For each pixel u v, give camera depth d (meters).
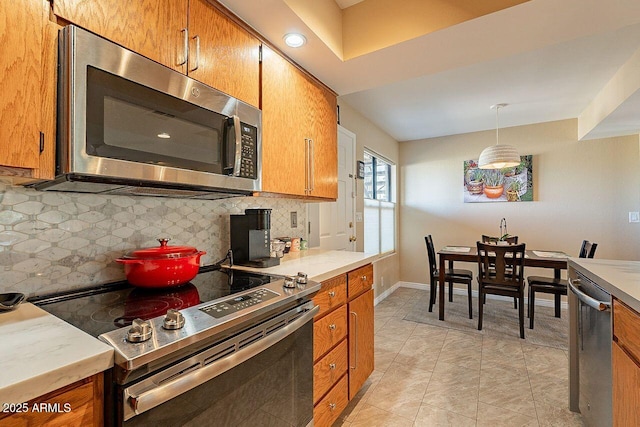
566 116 3.79
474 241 4.47
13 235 1.01
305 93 1.86
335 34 1.70
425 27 1.52
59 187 1.05
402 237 4.97
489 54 1.70
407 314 3.60
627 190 3.64
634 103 2.54
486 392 2.01
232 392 0.96
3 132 0.73
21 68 0.77
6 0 0.75
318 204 2.75
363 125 3.73
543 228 4.04
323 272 1.50
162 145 1.05
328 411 1.54
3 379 0.53
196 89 1.17
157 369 0.75
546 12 1.34
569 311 1.81
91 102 0.87
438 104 3.36
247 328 1.00
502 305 3.93
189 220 1.60
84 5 0.89
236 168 1.29
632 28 1.98
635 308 1.03
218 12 1.30
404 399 1.94
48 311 0.96
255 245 1.70
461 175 4.55
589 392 1.54
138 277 1.16
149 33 1.05
